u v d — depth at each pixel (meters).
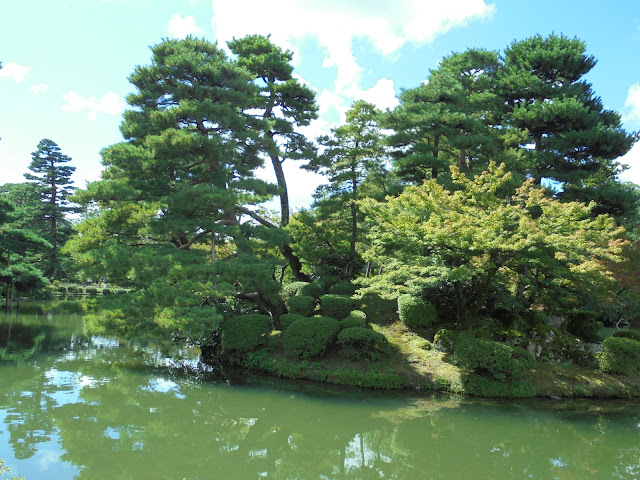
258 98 21.31
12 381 12.51
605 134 19.56
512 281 18.20
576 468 8.38
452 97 20.06
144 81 17.42
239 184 16.86
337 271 22.16
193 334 13.28
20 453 7.93
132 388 12.55
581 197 19.97
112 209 15.84
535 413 11.39
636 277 16.41
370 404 11.88
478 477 7.97
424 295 16.44
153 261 13.46
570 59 21.73
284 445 9.41
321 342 14.37
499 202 14.60
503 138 20.70
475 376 12.94
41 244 32.97
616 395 12.91
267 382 13.80
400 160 19.31
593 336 17.83
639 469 8.36
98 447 8.48
